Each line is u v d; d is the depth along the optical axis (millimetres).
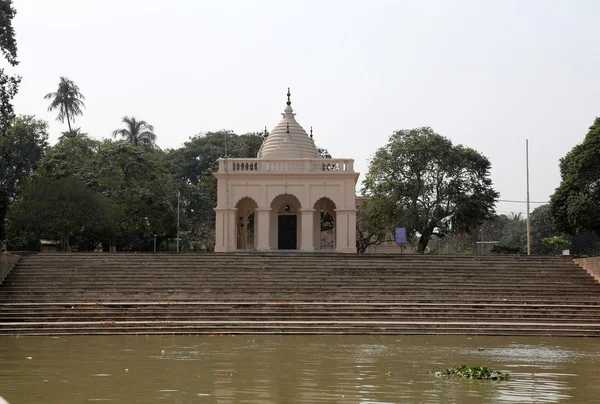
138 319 26812
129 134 76375
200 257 35188
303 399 13312
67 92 70562
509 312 28594
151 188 56844
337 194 45031
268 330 25547
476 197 54750
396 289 31250
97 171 55531
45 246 62312
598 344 23250
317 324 26250
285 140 47969
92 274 32375
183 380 15375
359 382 15266
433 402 13102
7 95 40062
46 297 29562
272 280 32031
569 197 45312
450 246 112188
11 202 50750
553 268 34781
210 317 27203
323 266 34281
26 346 21609
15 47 39594
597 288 31812
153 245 69375
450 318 27750
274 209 47188
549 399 13508
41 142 65688
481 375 16047
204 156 78688
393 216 52875
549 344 23125
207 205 71500
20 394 13625
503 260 35938
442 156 52844
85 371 16609
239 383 15031
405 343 22922
